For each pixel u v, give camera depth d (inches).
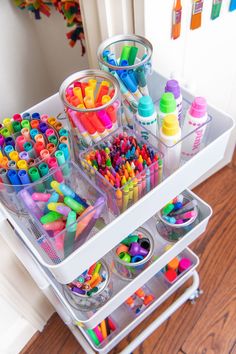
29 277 37.6
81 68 48.3
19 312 39.6
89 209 22.7
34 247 22.8
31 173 23.6
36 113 27.8
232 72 43.7
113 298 30.2
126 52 27.1
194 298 45.7
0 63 42.9
